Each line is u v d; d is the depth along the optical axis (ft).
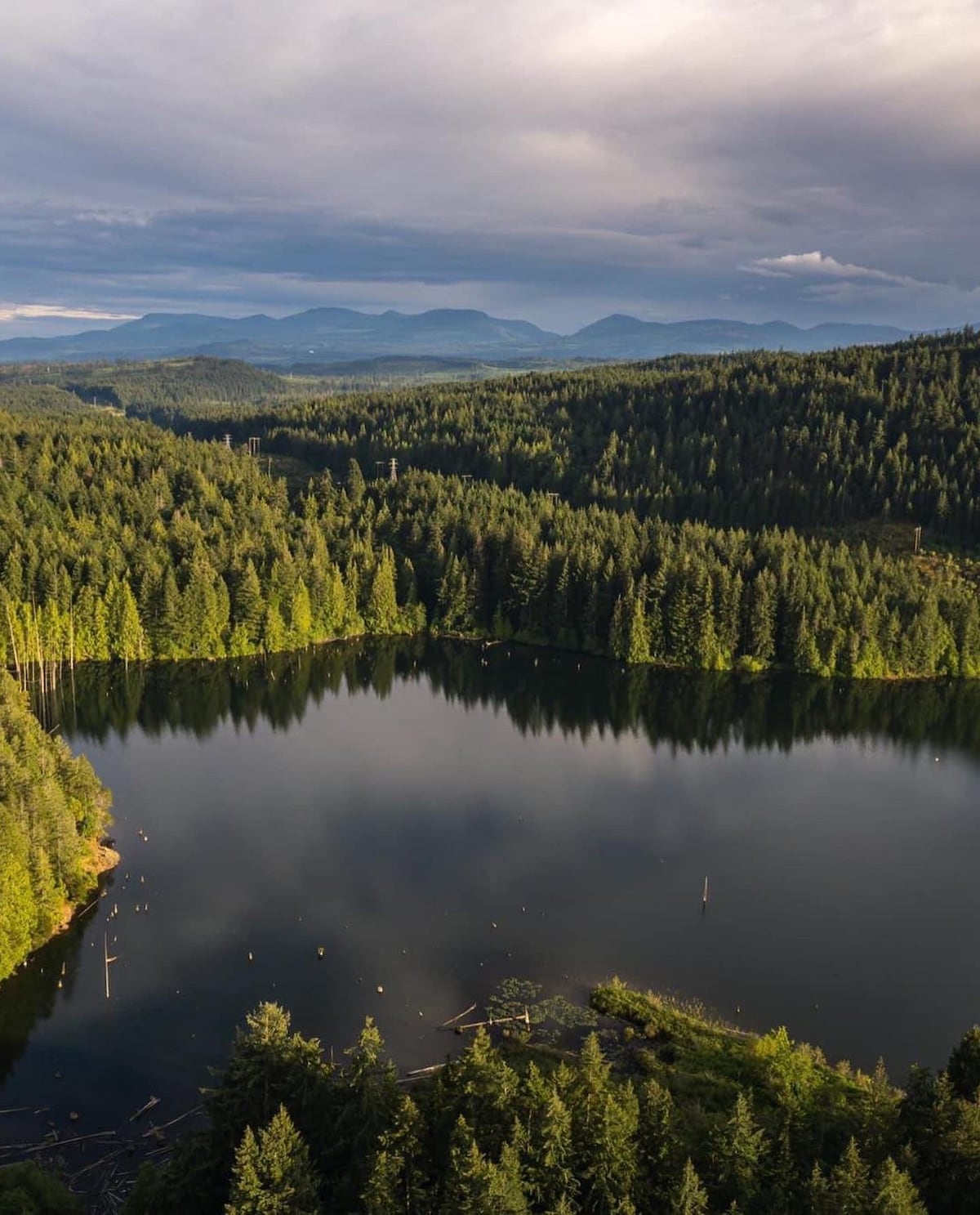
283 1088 187.42
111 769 454.40
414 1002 273.95
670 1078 226.58
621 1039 254.68
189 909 323.78
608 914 326.85
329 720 540.11
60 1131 222.07
